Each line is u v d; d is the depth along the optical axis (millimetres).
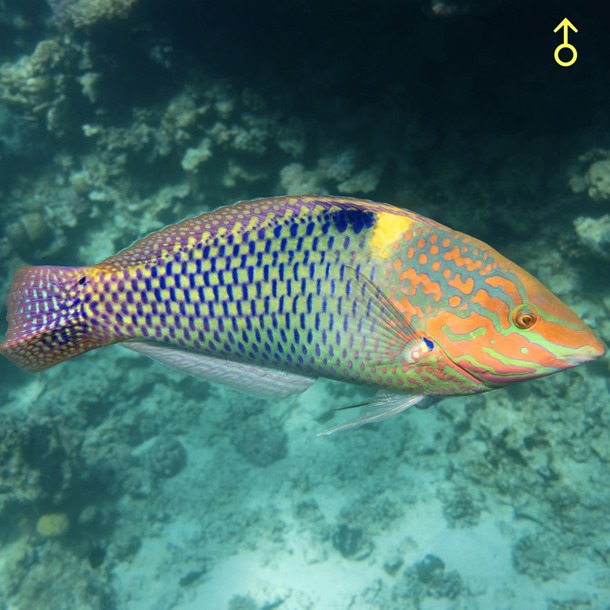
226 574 1255
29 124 1480
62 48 1257
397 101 1019
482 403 1141
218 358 288
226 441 1478
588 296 1018
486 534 1163
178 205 1324
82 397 1449
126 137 1263
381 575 1180
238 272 271
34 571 1148
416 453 1315
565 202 979
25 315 296
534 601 1045
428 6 796
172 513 1368
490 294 256
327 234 265
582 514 1034
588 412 1000
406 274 262
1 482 1121
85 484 1319
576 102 935
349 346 265
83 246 1443
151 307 283
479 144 1006
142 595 1235
